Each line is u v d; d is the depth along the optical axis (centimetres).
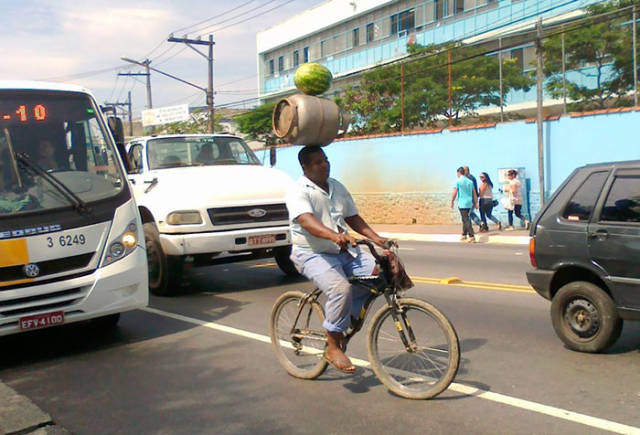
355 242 455
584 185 600
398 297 476
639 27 2116
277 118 511
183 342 668
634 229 547
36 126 661
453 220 2169
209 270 1199
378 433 413
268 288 973
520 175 1930
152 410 474
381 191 2403
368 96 2933
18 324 596
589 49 2259
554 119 1861
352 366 482
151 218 951
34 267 604
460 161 2127
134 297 668
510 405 452
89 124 692
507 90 2631
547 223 611
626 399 457
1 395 512
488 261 1241
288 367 546
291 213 484
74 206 636
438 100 2709
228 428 433
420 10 3544
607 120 1764
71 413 476
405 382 479
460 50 2769
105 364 601
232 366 576
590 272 584
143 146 1050
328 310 479
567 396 468
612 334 560
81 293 630
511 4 2980
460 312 757
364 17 3997
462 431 410
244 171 1006
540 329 665
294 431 423
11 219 604
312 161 486
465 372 530
